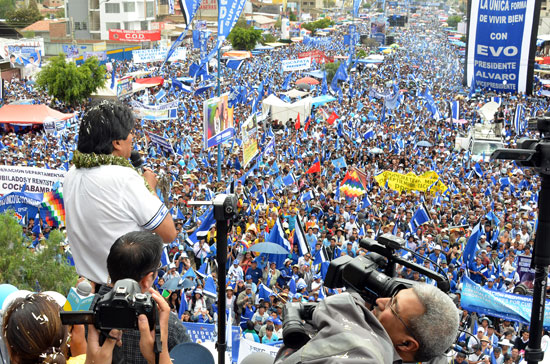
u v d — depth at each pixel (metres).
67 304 3.52
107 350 2.35
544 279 4.05
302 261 17.23
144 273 2.96
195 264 18.81
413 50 120.56
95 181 3.40
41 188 18.88
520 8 28.86
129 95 54.75
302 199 23.59
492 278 16.44
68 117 42.16
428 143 36.69
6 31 96.25
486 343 12.73
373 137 37.91
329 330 1.87
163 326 2.44
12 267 10.91
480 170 29.77
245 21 114.38
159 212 3.46
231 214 3.30
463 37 133.38
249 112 44.06
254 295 15.31
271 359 2.95
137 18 103.25
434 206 23.23
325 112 43.28
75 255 3.53
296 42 118.25
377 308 2.28
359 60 85.81
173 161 29.64
